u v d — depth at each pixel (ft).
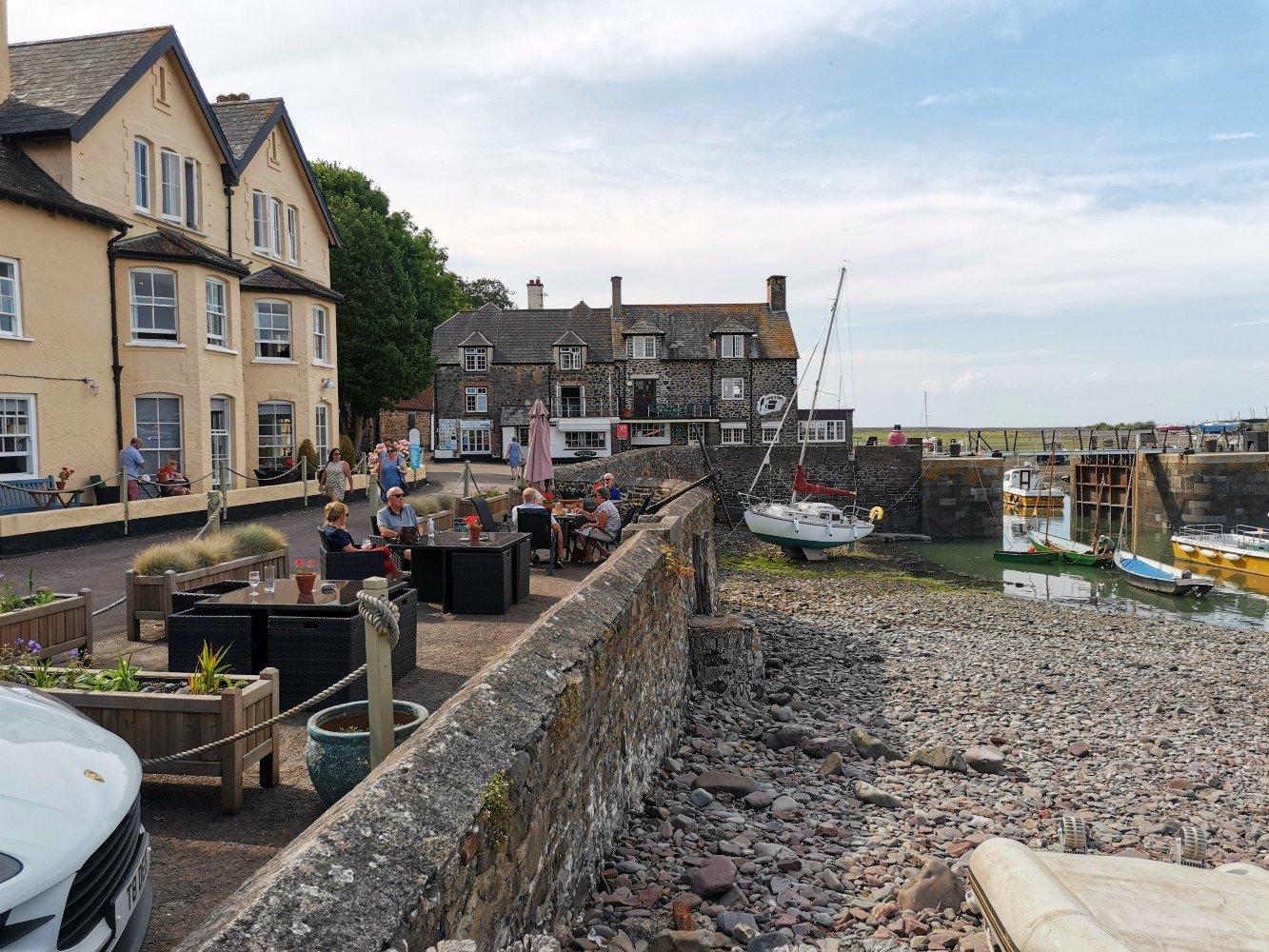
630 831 24.41
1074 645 63.52
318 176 144.46
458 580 33.04
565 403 193.88
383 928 10.08
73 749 11.05
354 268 132.67
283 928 9.29
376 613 15.56
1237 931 14.58
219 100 98.94
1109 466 162.40
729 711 39.75
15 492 56.59
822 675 50.93
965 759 34.78
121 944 10.04
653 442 193.36
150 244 68.49
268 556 33.58
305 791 17.51
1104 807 31.14
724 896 20.90
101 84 66.95
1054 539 134.21
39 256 59.62
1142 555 128.26
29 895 8.40
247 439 83.71
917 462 152.46
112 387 65.92
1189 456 146.72
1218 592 97.45
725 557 112.57
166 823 15.93
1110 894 15.60
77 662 19.86
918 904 20.97
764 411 192.44
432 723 14.53
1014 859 16.38
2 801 9.38
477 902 13.02
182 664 21.76
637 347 192.85
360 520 67.97
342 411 142.20
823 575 100.68
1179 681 52.75
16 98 66.90
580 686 18.83
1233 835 28.94
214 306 74.64
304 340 87.30
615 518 47.67
